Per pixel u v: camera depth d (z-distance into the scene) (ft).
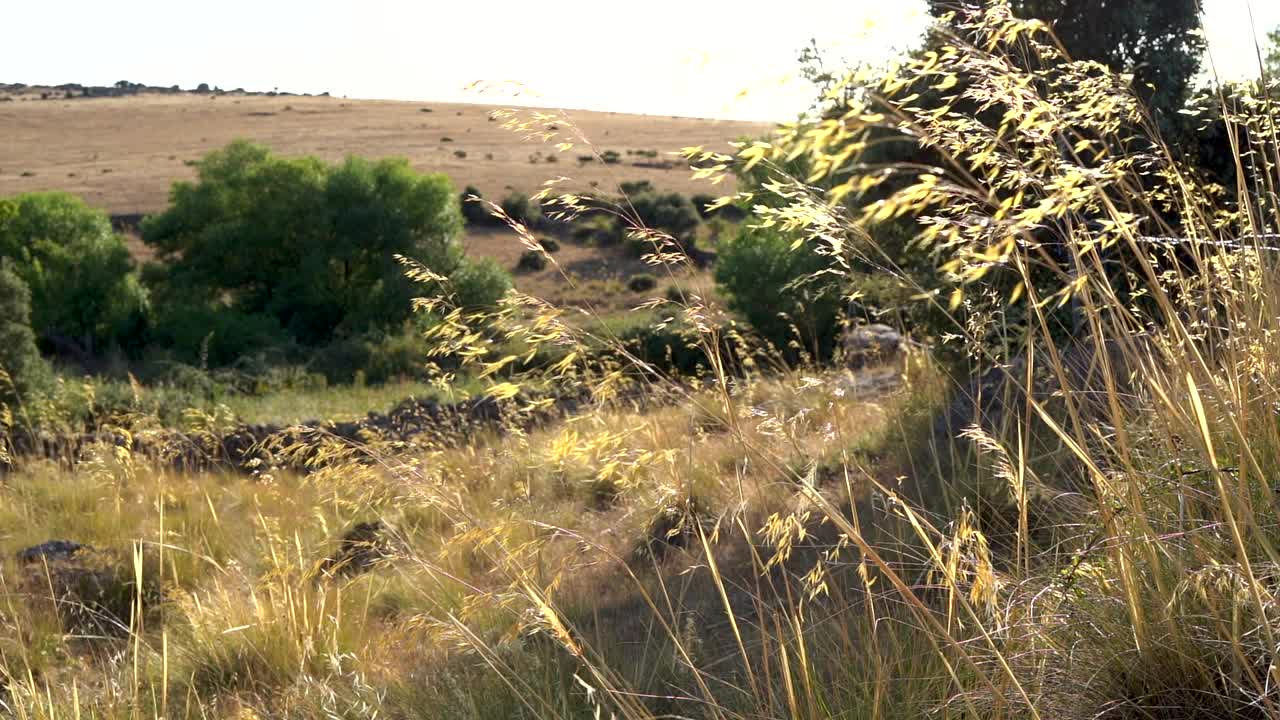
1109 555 7.45
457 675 12.11
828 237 5.55
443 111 429.79
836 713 8.52
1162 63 21.52
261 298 133.59
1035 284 14.32
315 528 19.51
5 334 56.08
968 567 8.33
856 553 12.66
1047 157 6.56
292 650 15.01
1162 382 7.02
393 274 123.75
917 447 14.96
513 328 8.07
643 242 7.45
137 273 142.41
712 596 13.52
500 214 7.66
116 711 14.28
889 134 20.90
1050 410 11.75
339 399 72.64
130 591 20.70
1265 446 7.30
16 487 31.01
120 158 299.58
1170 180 7.95
